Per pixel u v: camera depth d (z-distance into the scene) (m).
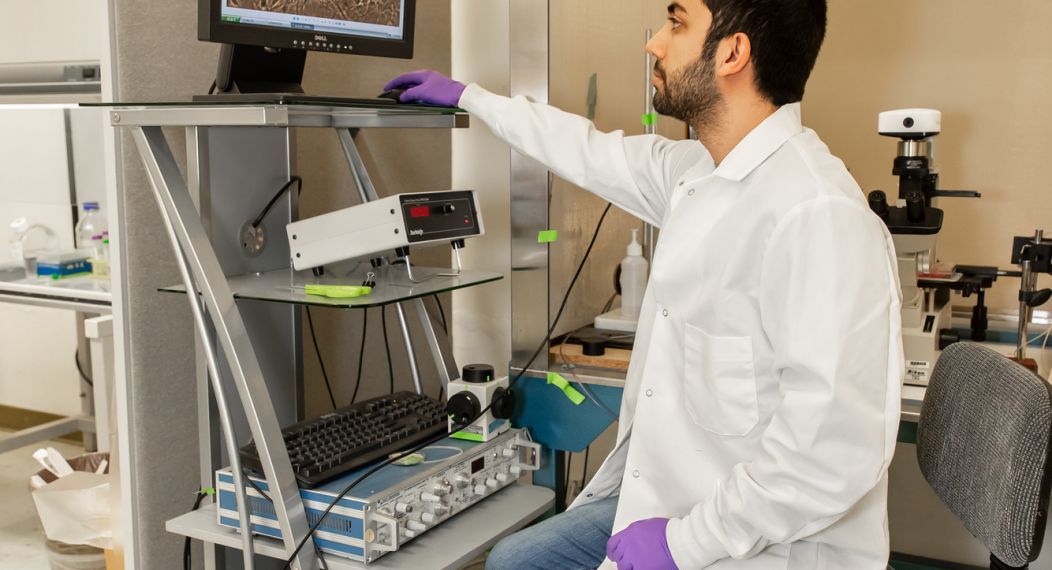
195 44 1.83
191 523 1.61
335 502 1.46
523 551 1.49
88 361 3.31
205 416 1.68
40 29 3.01
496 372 2.64
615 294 2.31
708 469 1.32
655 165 1.59
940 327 2.11
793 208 1.16
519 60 1.81
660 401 1.35
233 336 1.48
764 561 1.23
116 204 1.71
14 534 2.70
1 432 3.55
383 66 2.30
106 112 1.68
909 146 1.92
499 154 2.54
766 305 1.20
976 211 2.42
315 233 1.71
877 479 1.10
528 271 1.85
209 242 1.52
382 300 1.52
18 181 3.03
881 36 2.45
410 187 2.45
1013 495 1.22
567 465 2.23
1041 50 2.29
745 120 1.28
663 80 1.32
